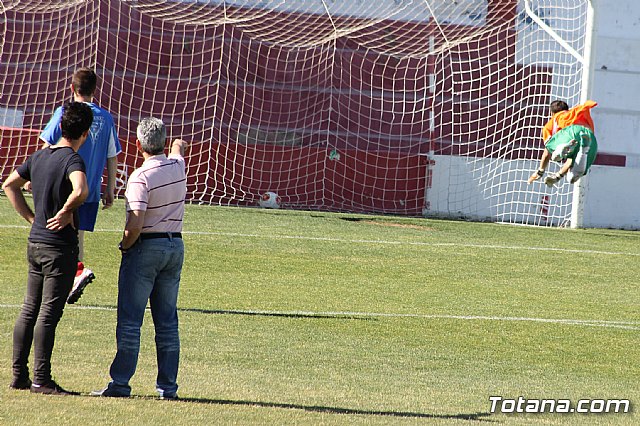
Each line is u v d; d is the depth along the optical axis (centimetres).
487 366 2784
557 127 5600
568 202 7831
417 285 4400
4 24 7875
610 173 8212
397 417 2028
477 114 8306
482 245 5869
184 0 8050
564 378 2681
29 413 1839
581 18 8056
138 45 8112
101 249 4716
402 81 8431
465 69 8294
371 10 8300
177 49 8188
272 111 8288
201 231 5603
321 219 6631
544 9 8088
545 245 6050
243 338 2966
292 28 8188
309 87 8388
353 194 7862
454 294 4200
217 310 3450
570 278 4878
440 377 2591
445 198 7912
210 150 7625
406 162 7919
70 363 2458
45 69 7900
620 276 5031
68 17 8006
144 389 2223
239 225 5991
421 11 8281
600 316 3819
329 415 1989
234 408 2002
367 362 2728
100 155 2977
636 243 6500
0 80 7800
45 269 2080
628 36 8800
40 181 2091
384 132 8381
